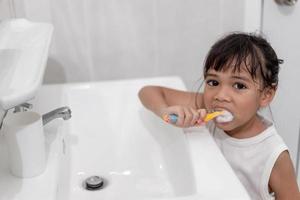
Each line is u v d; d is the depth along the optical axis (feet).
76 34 4.40
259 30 4.67
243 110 3.10
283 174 3.18
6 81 2.40
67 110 3.00
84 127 3.79
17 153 2.52
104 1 4.31
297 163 5.12
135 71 4.67
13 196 2.42
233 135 3.44
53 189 2.48
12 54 2.80
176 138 3.26
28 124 2.50
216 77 3.14
